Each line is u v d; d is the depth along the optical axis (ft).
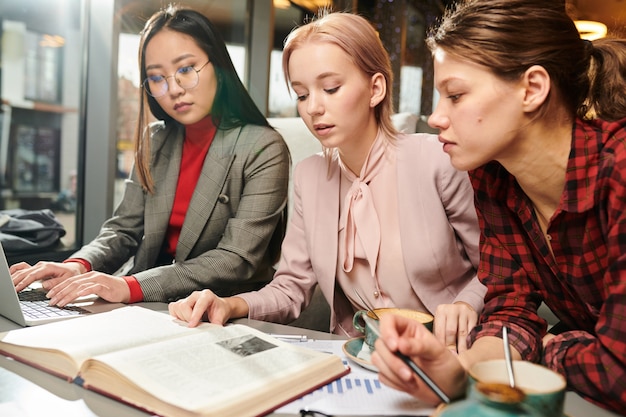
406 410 1.92
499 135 2.35
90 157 7.71
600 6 7.51
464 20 2.36
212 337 2.47
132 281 3.91
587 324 2.93
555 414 1.58
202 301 2.95
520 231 2.92
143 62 5.69
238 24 7.86
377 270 3.89
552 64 2.31
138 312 2.97
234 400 1.82
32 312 3.24
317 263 3.91
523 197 2.79
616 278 2.09
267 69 7.95
